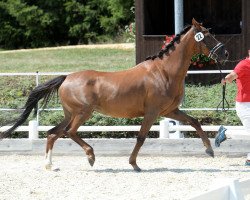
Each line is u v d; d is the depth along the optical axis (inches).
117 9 1523.1
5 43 1636.3
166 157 564.1
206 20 946.7
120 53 1171.9
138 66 498.0
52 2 1611.7
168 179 453.7
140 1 798.5
